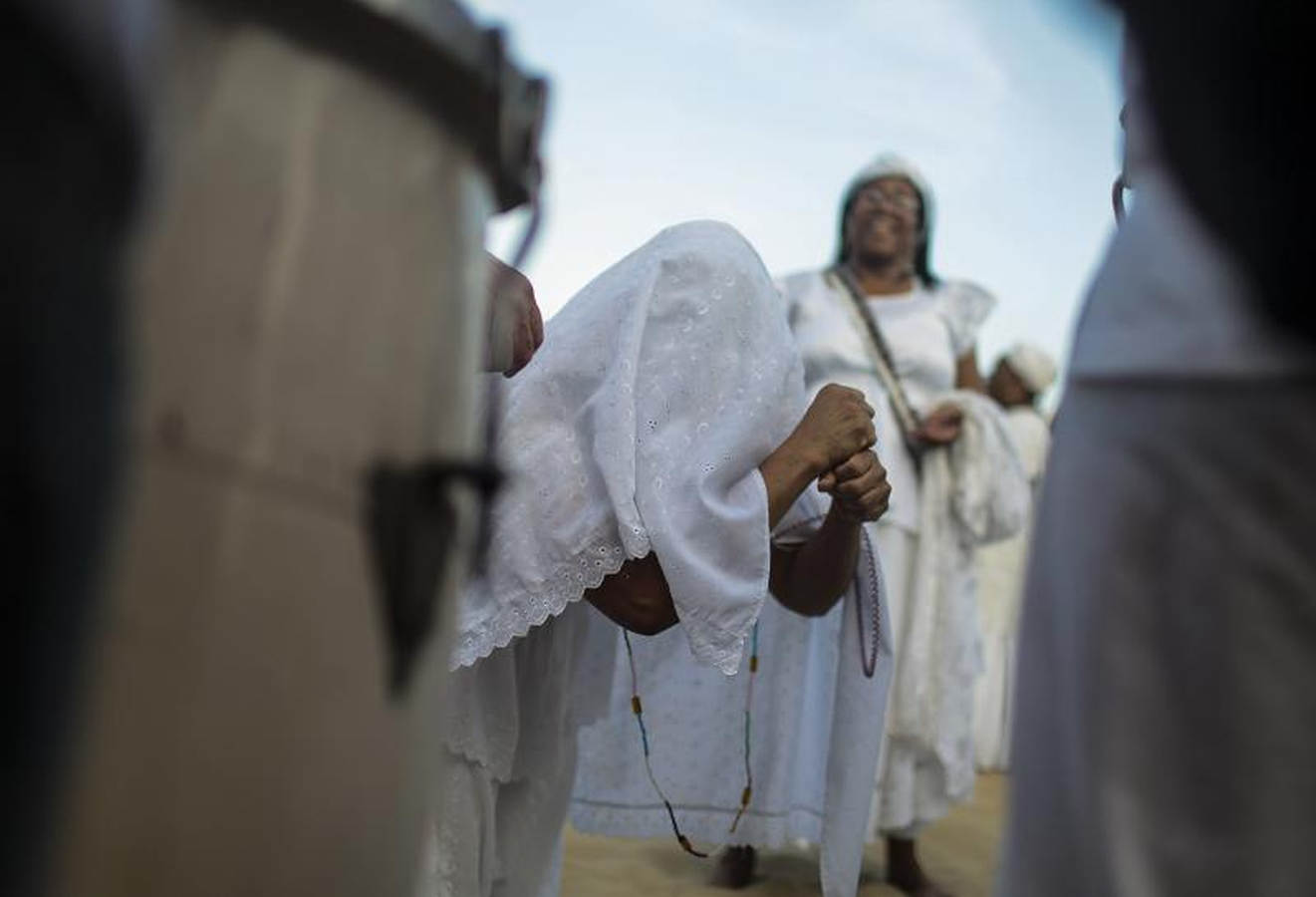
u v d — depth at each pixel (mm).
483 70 1372
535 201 1555
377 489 1287
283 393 1226
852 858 3072
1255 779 1383
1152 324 1460
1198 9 1218
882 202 5754
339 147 1262
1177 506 1417
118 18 944
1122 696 1435
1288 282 1213
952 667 5168
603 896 4551
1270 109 1190
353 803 1289
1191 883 1405
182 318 1186
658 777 3213
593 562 2568
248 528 1202
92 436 957
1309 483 1372
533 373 2701
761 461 2693
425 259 1337
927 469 5316
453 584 1419
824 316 5602
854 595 3131
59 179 917
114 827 1151
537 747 2861
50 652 938
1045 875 1513
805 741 3236
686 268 2742
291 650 1229
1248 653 1386
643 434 2615
